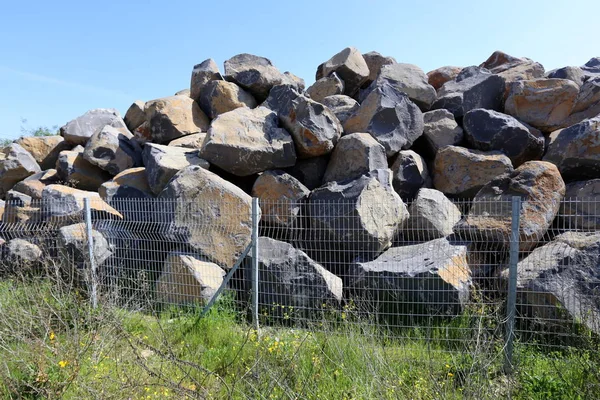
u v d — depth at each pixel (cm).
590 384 315
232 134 693
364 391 315
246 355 403
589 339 366
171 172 683
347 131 773
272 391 333
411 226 606
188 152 744
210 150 682
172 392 317
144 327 476
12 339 417
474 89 837
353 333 413
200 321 481
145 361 366
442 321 462
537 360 387
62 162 829
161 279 569
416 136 760
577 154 625
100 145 820
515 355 387
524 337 440
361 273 521
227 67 934
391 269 505
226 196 603
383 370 338
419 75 881
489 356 354
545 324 428
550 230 577
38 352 369
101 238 598
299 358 375
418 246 560
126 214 662
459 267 496
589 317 420
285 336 435
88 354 379
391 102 747
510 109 793
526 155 713
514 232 402
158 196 646
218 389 335
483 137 724
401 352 393
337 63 991
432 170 736
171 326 481
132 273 588
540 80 780
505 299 437
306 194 643
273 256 551
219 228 591
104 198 712
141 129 877
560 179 576
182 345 436
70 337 397
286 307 517
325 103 896
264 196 657
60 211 654
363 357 360
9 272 641
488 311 432
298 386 337
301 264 536
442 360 375
